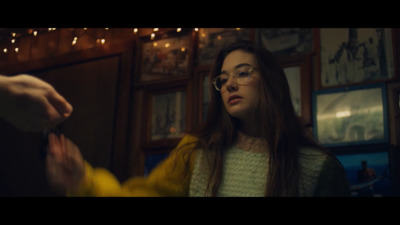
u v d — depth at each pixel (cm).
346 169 286
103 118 374
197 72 348
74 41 253
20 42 316
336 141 292
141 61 377
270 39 332
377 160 279
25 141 395
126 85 374
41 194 377
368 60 301
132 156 357
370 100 291
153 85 363
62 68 405
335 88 303
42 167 383
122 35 236
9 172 391
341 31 314
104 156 362
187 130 337
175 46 366
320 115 301
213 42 353
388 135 280
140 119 366
